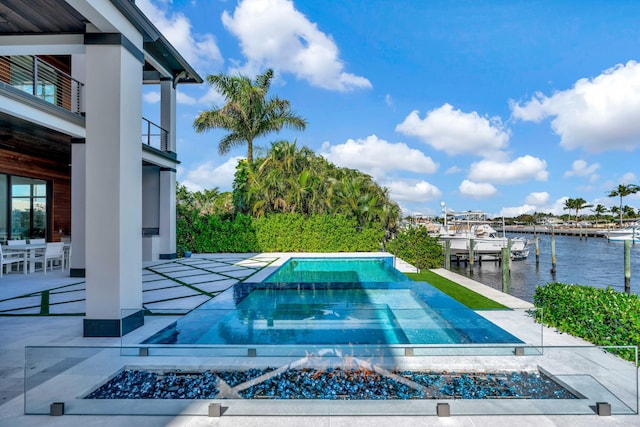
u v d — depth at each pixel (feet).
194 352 10.00
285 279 28.63
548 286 16.61
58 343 12.60
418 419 7.52
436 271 33.73
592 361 8.59
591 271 50.49
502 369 9.71
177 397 8.63
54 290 22.52
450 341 11.48
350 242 51.34
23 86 30.78
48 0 12.55
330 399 8.16
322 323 12.72
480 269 53.36
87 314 13.41
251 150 57.82
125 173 14.06
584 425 7.27
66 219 42.86
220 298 19.38
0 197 34.55
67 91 34.73
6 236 35.17
